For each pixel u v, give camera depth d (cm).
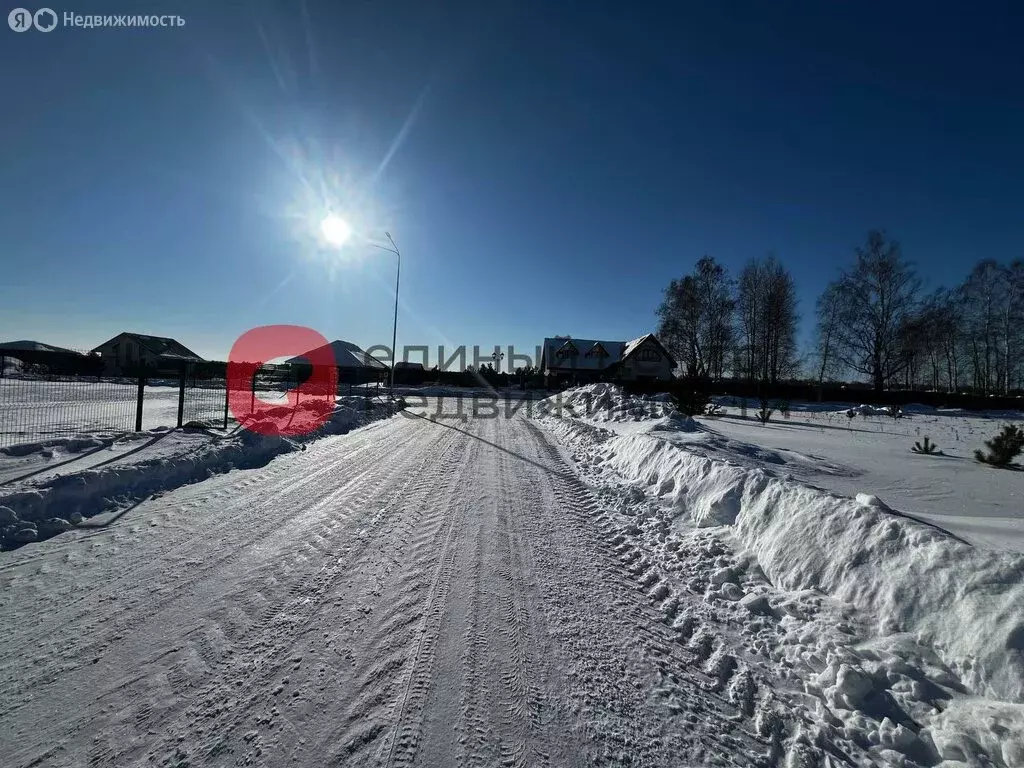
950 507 591
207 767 190
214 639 280
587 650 290
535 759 203
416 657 271
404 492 648
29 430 923
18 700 223
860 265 3969
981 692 237
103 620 295
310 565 393
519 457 967
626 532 521
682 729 227
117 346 4288
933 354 4550
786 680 270
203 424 1009
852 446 1168
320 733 211
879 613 304
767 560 408
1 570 361
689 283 4316
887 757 212
